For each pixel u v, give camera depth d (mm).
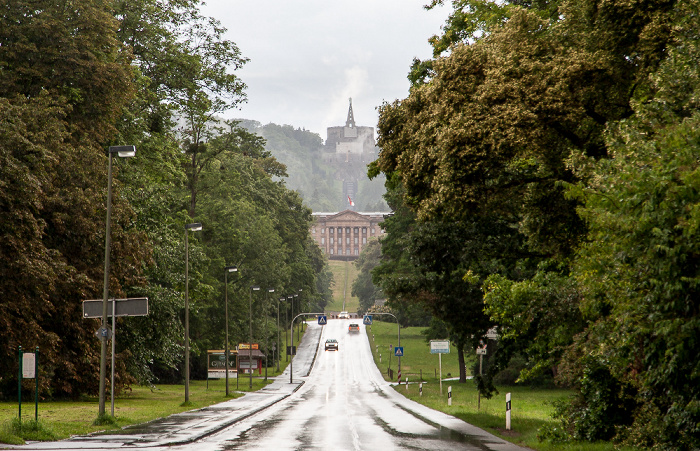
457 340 55594
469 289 49438
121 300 44438
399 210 114312
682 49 26219
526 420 46719
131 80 71000
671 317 19969
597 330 25672
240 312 153875
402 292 51750
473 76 36406
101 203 62938
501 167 35812
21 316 56344
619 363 26312
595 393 32031
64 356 62781
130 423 43844
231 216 146875
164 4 88125
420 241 47906
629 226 18766
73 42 63438
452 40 56531
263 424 44844
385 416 52969
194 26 92438
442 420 47594
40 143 57531
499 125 33469
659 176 18031
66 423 41281
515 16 37062
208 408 63719
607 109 35500
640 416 29125
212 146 112500
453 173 34688
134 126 77000
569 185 26438
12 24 63719
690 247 17766
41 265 54188
